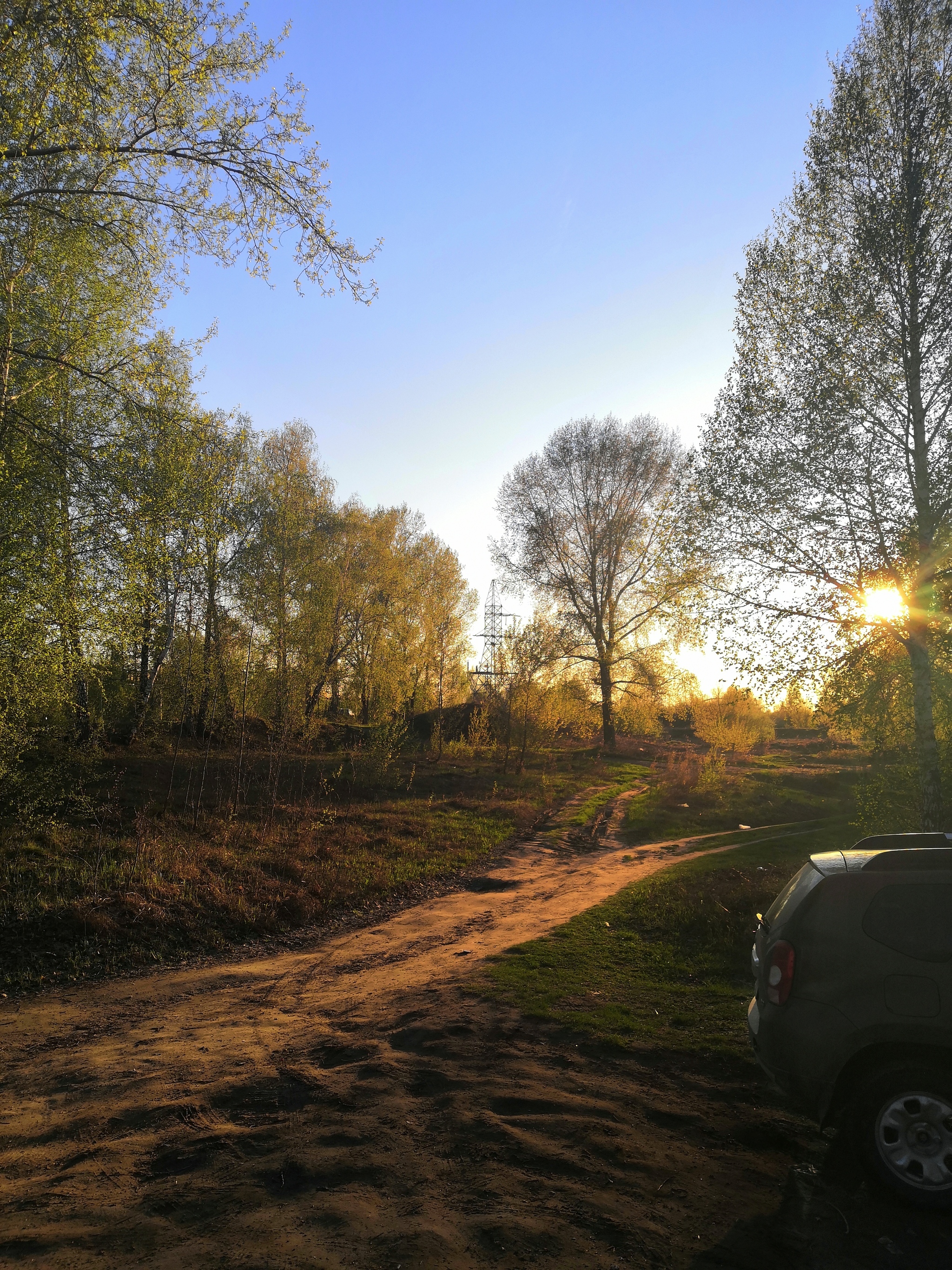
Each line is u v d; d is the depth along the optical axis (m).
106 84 9.00
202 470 13.53
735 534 12.08
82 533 11.05
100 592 11.23
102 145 9.27
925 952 3.84
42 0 8.34
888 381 10.87
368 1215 3.41
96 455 11.16
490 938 10.02
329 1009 7.35
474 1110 4.62
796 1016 3.97
